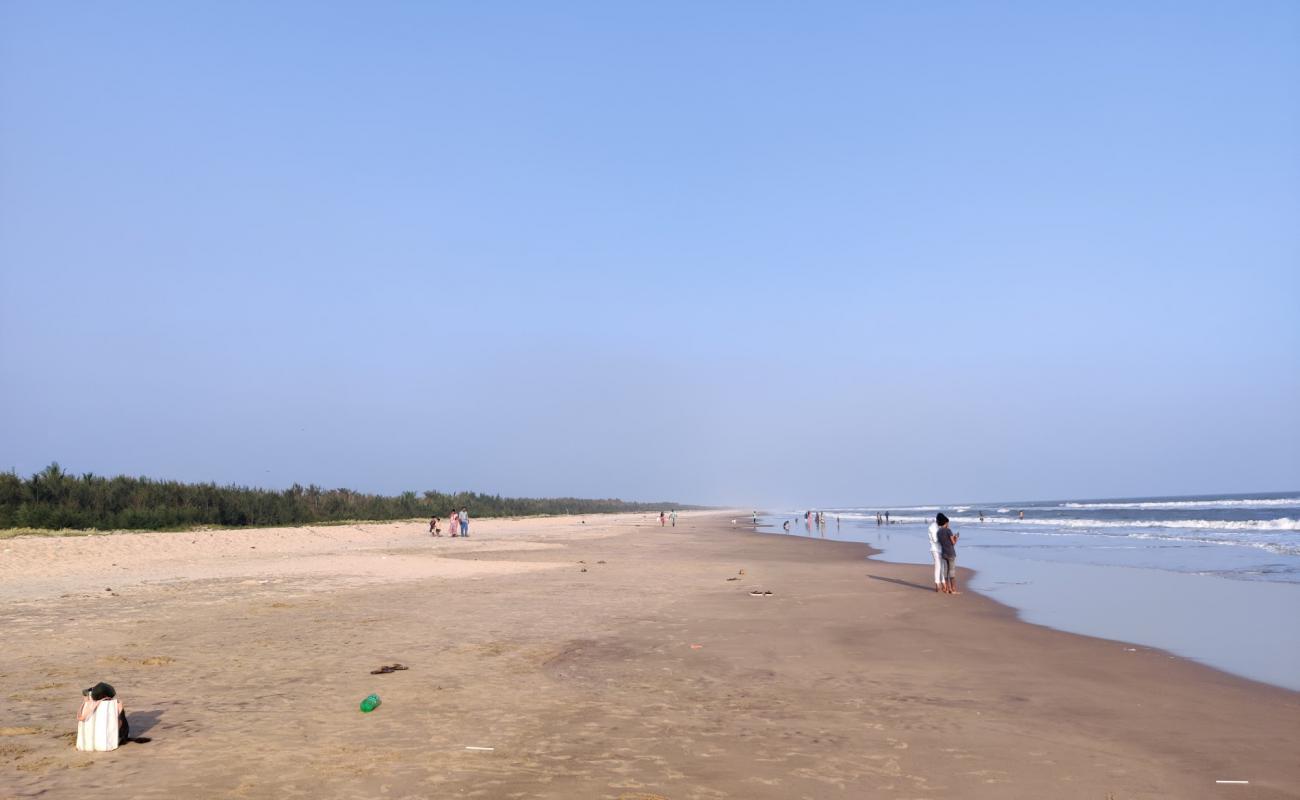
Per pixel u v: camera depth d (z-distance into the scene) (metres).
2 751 7.45
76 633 14.20
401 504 80.25
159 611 17.08
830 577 26.28
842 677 11.12
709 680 10.88
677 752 7.61
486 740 7.96
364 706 9.07
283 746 7.68
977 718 8.95
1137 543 42.19
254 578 24.47
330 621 15.85
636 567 30.17
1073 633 14.99
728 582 24.34
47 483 46.19
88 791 6.36
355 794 6.37
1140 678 11.13
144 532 43.97
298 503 64.25
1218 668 11.82
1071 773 7.07
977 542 48.22
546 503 148.62
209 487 56.88
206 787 6.50
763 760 7.38
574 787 6.59
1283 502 150.88
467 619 16.27
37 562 28.25
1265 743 8.02
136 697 9.69
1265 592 20.70
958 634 14.84
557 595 20.52
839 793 6.52
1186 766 7.27
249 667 11.47
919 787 6.68
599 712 9.11
